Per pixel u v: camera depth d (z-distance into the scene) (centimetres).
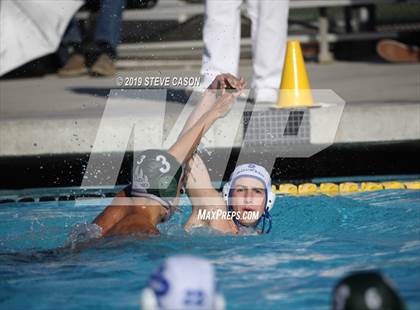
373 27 3619
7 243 1496
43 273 1265
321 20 3388
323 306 1068
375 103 2172
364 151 2158
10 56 2773
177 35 3569
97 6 3161
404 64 3203
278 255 1347
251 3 2245
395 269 1248
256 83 2266
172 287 775
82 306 1099
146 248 1374
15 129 2119
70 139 2108
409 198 1852
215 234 1478
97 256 1341
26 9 2766
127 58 3344
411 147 2167
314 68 3212
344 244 1423
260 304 1084
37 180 2128
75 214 1775
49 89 2880
